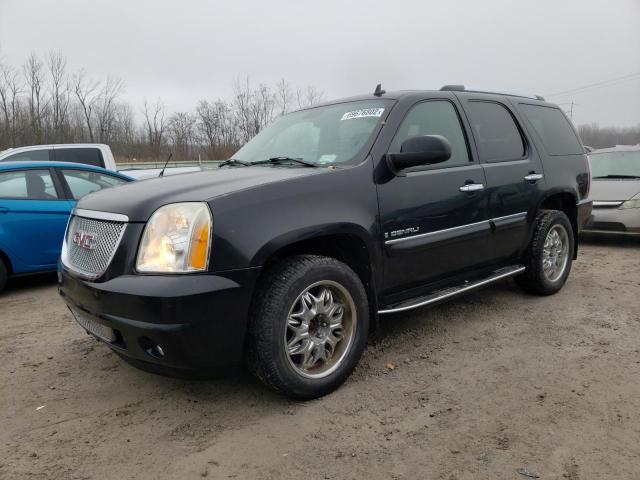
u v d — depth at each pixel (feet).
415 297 12.05
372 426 8.89
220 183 9.54
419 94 12.52
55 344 13.21
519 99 15.98
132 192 9.76
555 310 14.80
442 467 7.72
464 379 10.57
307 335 9.64
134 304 8.25
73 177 20.31
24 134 106.52
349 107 12.71
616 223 24.89
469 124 13.51
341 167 10.58
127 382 10.89
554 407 9.34
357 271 10.79
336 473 7.67
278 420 9.18
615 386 10.08
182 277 8.23
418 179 11.51
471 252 13.00
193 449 8.39
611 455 7.88
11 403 10.09
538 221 15.38
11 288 19.53
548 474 7.48
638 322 13.70
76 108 117.91
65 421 9.36
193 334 8.27
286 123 13.99
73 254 9.96
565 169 16.28
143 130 116.57
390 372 10.99
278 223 9.09
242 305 8.70
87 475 7.77
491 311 14.80
